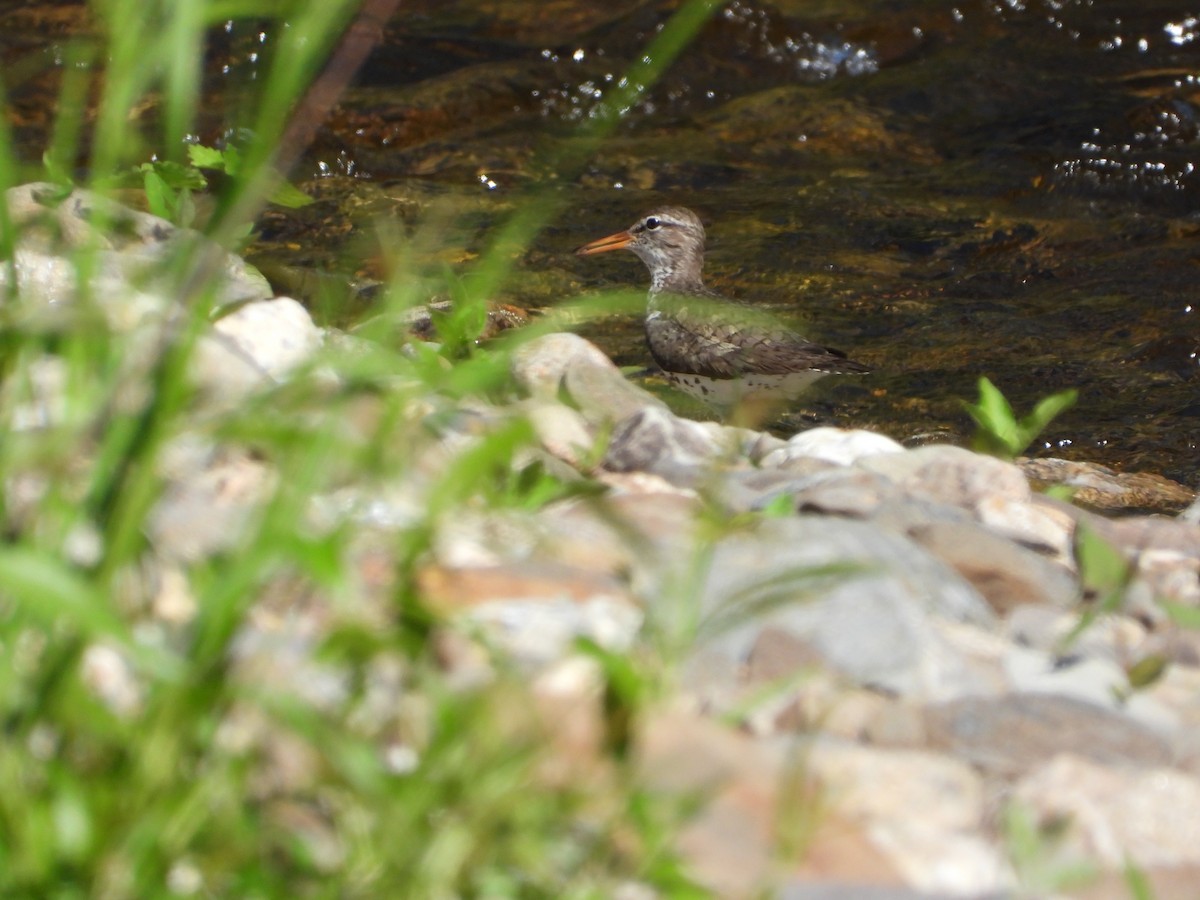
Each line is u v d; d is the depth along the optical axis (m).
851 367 19.44
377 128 27.44
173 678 5.41
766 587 7.09
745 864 6.07
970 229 25.06
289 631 6.34
